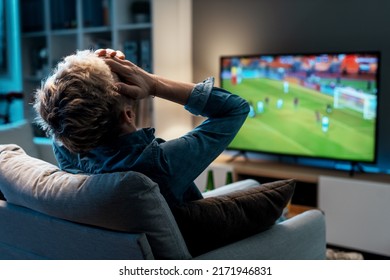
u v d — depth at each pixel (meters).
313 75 3.07
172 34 3.75
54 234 1.11
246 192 1.31
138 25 3.59
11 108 4.33
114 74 1.07
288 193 1.35
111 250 1.00
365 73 2.86
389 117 3.04
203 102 1.22
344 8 3.15
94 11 3.83
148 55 3.65
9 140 2.90
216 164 3.40
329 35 3.24
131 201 0.94
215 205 1.22
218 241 1.21
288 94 3.20
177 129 3.91
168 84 1.18
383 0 2.98
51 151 3.20
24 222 1.19
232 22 3.72
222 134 1.21
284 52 3.47
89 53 1.13
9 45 4.35
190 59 4.00
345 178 2.86
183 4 3.86
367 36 3.08
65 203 1.04
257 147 3.40
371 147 2.90
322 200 2.92
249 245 1.24
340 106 2.98
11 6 4.34
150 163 1.07
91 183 1.01
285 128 3.25
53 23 4.02
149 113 3.71
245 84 3.39
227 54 3.78
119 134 1.09
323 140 3.09
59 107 1.00
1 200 1.30
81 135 1.01
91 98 0.99
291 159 3.47
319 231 1.49
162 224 1.00
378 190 2.70
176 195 1.15
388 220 2.68
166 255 1.02
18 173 1.20
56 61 4.09
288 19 3.42
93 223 1.02
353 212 2.80
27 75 4.37
